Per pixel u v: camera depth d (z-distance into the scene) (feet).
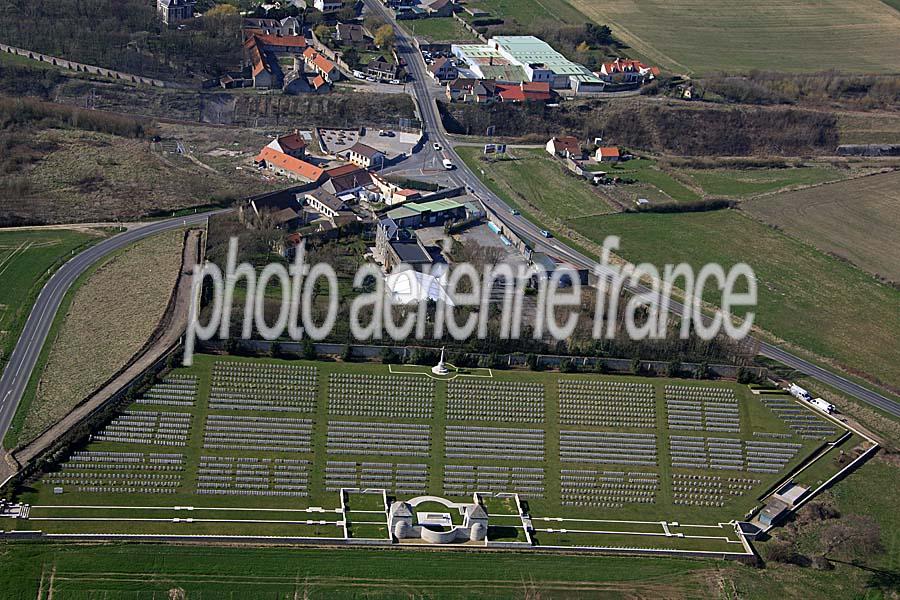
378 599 528.22
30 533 533.55
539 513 604.08
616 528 599.16
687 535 599.57
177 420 617.62
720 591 558.56
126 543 540.93
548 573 558.15
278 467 604.49
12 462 570.87
